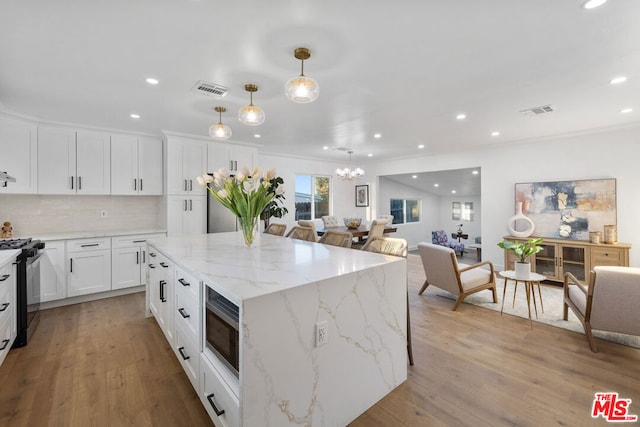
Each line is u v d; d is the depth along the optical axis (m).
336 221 6.98
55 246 3.48
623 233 4.17
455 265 3.44
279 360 1.34
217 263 1.90
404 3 1.55
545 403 1.84
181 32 1.80
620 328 2.44
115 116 3.44
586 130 4.28
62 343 2.63
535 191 4.93
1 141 3.18
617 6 1.57
